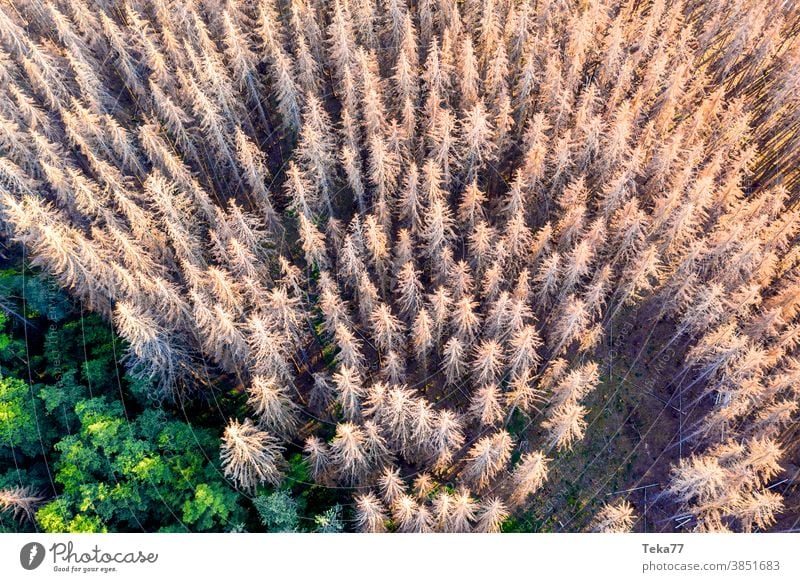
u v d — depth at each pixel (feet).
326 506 109.60
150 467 103.81
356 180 131.75
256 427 104.99
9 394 115.85
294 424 115.96
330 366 129.90
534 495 118.42
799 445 119.44
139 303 111.65
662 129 140.46
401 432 103.65
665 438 123.03
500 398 116.57
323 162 134.92
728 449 97.76
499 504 92.84
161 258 126.93
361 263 119.65
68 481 103.40
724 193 125.70
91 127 136.46
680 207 120.37
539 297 122.83
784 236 117.29
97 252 114.11
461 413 123.13
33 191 134.21
